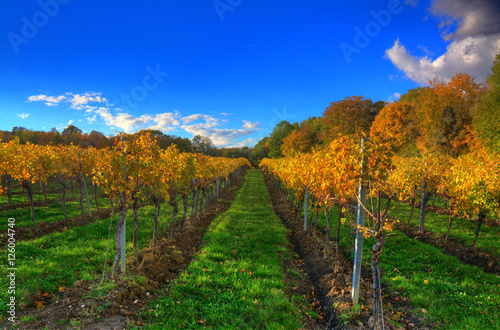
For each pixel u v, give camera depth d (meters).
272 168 27.33
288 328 4.30
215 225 12.12
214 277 6.25
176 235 9.58
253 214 15.09
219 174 20.91
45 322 4.11
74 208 15.06
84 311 4.35
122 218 6.28
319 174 7.24
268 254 8.34
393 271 6.91
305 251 9.09
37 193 20.41
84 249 7.87
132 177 6.50
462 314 4.76
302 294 6.11
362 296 5.48
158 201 9.12
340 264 7.14
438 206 17.06
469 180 8.65
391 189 12.23
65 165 11.68
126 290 4.97
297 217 14.20
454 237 10.09
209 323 4.45
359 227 4.73
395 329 4.32
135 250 7.21
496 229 10.90
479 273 6.72
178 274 6.57
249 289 5.60
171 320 4.38
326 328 4.67
